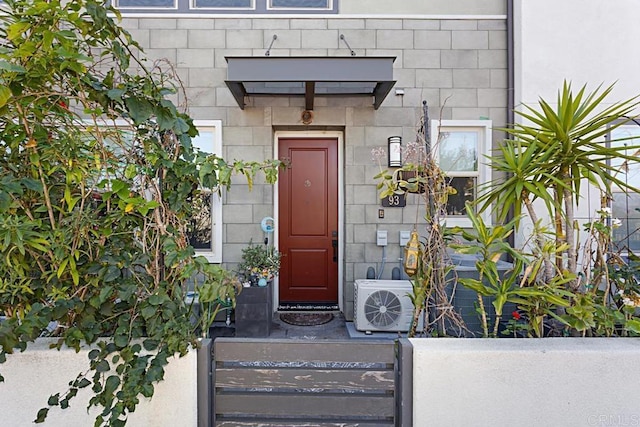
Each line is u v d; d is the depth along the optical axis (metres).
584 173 1.93
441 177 2.01
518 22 3.99
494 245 1.83
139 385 1.42
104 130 1.69
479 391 1.56
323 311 4.38
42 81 1.41
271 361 1.64
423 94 4.11
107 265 1.49
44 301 1.62
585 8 3.93
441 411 1.57
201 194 2.00
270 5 4.08
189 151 1.63
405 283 3.75
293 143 4.42
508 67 4.07
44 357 1.52
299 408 1.63
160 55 4.00
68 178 1.52
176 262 1.50
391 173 4.05
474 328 2.45
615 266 2.10
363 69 3.32
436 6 4.10
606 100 3.94
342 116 4.11
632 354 1.54
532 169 1.92
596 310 1.73
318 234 4.47
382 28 4.08
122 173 1.64
